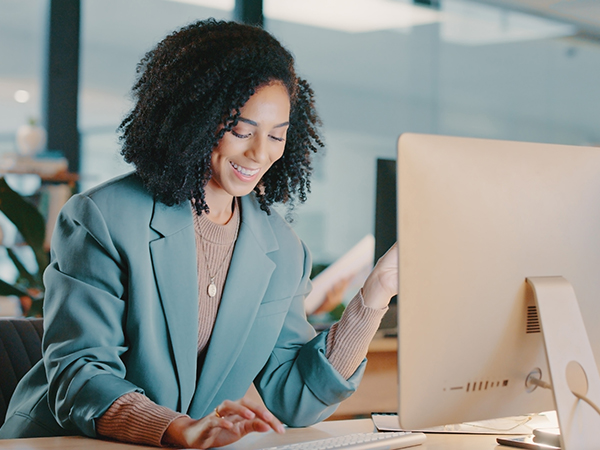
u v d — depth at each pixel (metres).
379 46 5.27
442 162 0.90
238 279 1.29
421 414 0.90
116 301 1.17
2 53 4.08
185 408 1.24
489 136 5.66
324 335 1.28
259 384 1.32
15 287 2.66
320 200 5.02
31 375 1.29
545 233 0.96
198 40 1.26
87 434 1.07
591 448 0.91
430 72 5.45
